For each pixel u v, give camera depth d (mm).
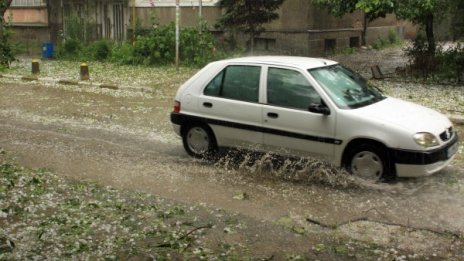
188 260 4922
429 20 16484
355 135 6809
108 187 6961
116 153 8703
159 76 17609
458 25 16359
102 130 10398
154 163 8094
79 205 6297
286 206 6309
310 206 6305
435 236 5484
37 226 5660
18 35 28188
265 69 7590
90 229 5602
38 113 12078
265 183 7117
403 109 7262
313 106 7047
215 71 8039
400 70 17375
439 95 13695
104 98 13945
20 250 5086
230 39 22344
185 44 20641
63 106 12867
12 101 13570
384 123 6703
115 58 22062
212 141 8125
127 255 5027
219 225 5750
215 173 7574
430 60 16469
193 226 5719
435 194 6641
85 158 8414
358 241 5387
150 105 12922
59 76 17750
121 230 5598
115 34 25641
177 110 8367
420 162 6559
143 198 6566
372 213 6082
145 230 5602
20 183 7020
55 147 9094
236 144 7855
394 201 6418
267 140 7512
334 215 6035
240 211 6156
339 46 24344
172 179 7328
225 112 7840
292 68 7410
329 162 7109
